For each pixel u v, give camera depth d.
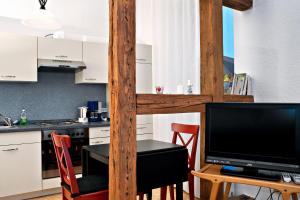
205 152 2.21
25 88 3.86
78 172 3.60
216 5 2.65
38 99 3.96
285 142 1.95
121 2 1.92
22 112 3.80
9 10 3.73
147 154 2.05
